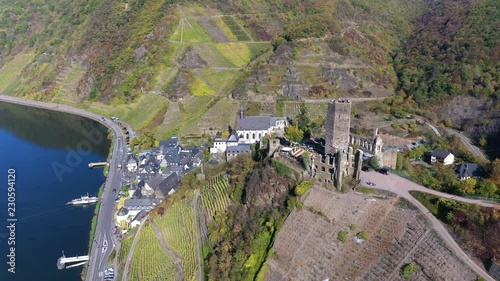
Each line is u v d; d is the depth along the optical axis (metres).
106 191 184.88
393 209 109.31
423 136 198.25
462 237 95.12
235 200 142.62
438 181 124.94
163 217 160.38
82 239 153.75
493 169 128.75
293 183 129.62
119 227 158.12
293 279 106.44
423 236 98.62
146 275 133.38
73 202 176.38
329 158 122.06
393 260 98.00
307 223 116.50
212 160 195.12
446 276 88.69
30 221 164.12
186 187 171.12
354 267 101.75
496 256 87.75
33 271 136.50
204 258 129.00
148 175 194.62
